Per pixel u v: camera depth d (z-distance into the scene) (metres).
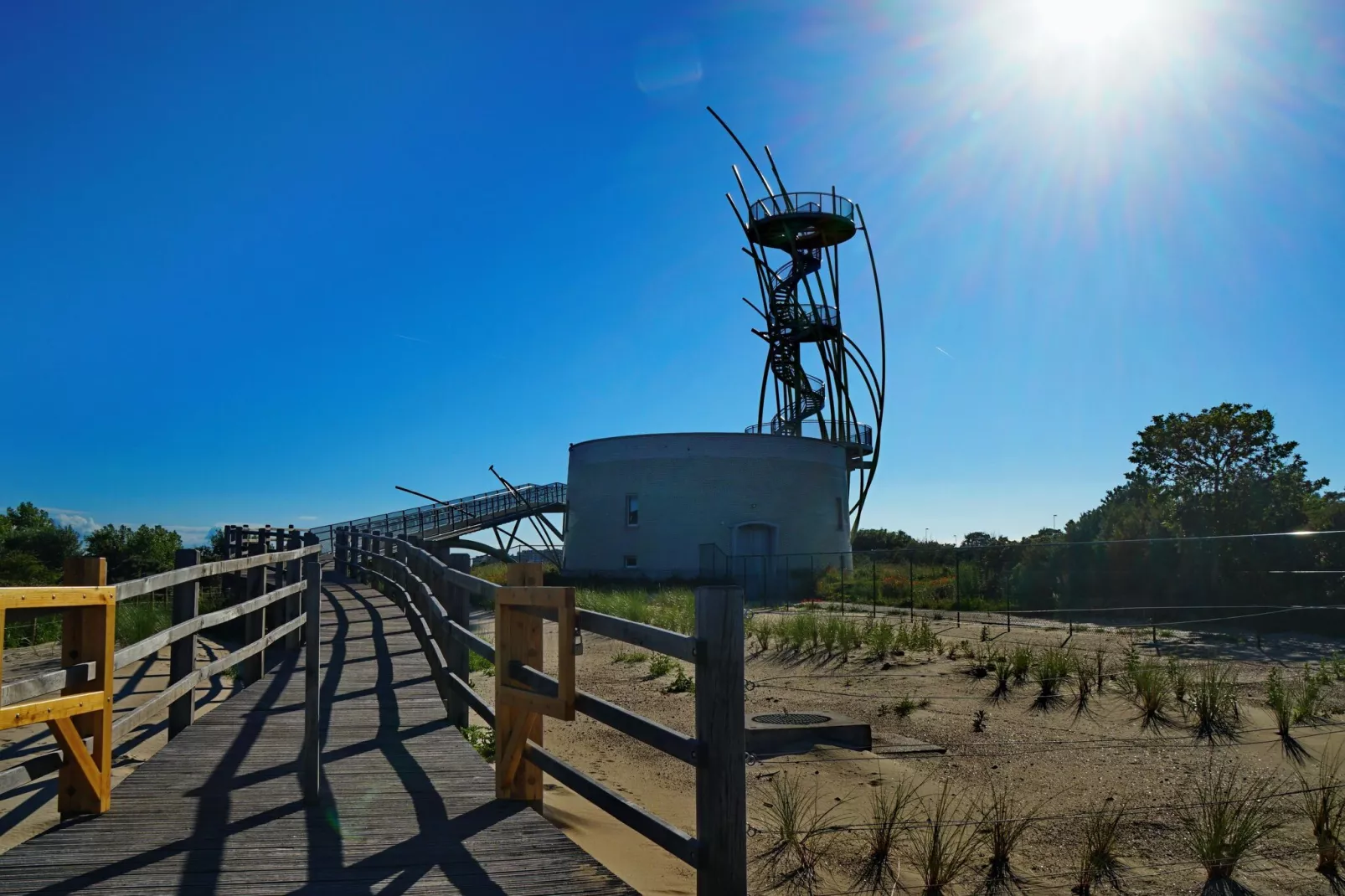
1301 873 5.25
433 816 5.20
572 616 4.53
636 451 38.94
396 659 11.55
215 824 5.01
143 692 10.85
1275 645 14.10
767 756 8.14
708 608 3.59
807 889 5.25
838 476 41.31
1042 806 6.54
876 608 24.62
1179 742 8.08
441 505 42.97
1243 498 21.97
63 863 4.39
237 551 18.02
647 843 5.93
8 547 43.28
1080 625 18.20
